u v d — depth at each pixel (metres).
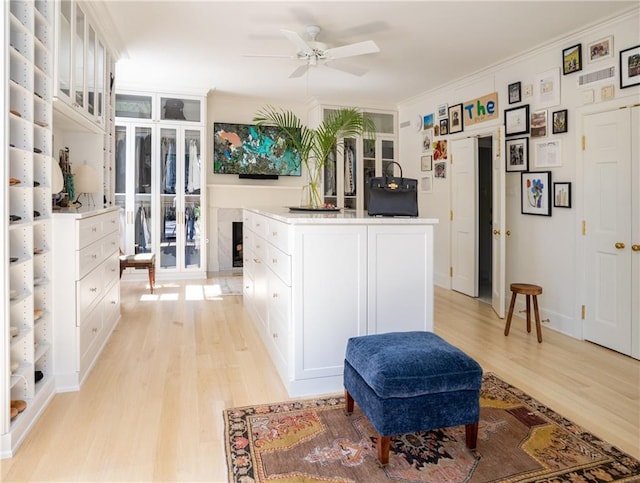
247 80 5.43
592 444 2.02
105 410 2.30
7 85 1.89
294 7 3.36
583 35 3.62
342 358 2.58
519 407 2.39
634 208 3.22
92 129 3.49
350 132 3.86
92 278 2.87
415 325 2.71
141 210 5.88
